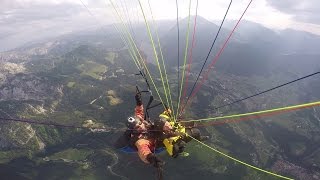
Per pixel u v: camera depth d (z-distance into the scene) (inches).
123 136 415.2
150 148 398.9
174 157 409.1
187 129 423.8
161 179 364.2
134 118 415.2
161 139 407.8
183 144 411.5
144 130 409.7
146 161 375.9
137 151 406.9
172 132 409.7
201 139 424.2
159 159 367.6
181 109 460.8
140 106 476.7
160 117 420.2
